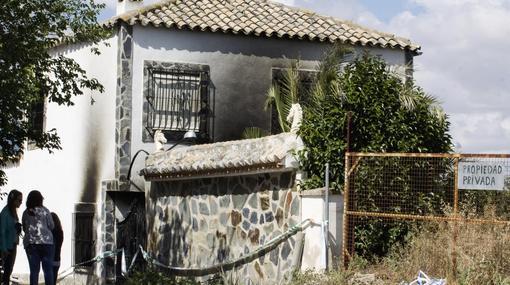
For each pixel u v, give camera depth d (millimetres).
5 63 16766
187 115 21156
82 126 22344
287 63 21875
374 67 16047
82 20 18297
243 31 21406
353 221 14461
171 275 18250
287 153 14984
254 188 16234
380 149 15469
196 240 18031
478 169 13305
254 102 21656
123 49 20688
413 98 15891
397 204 14891
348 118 15016
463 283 12734
